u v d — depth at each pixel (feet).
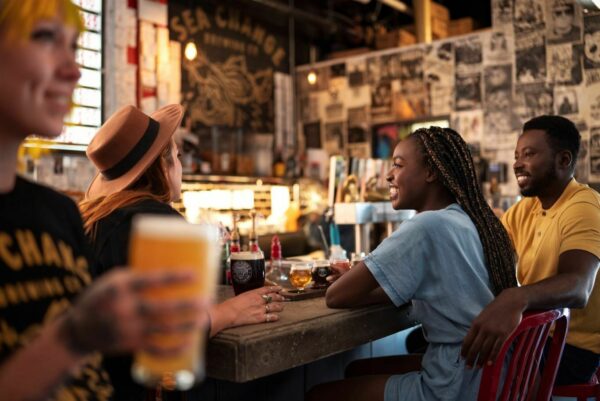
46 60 2.63
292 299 6.50
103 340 1.93
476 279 5.67
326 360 7.89
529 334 5.48
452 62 23.29
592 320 7.19
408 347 9.23
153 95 20.71
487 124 22.45
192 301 1.98
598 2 13.92
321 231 11.46
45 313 2.85
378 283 5.72
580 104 20.54
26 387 2.02
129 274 1.93
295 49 27.94
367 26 29.58
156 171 5.77
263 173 24.34
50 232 3.07
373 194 12.67
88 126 18.20
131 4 20.02
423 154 6.27
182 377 2.13
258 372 4.71
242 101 25.21
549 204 7.63
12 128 2.72
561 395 7.24
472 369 5.45
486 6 30.14
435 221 5.73
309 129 27.27
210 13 23.86
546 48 21.20
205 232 2.08
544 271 7.32
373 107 25.44
